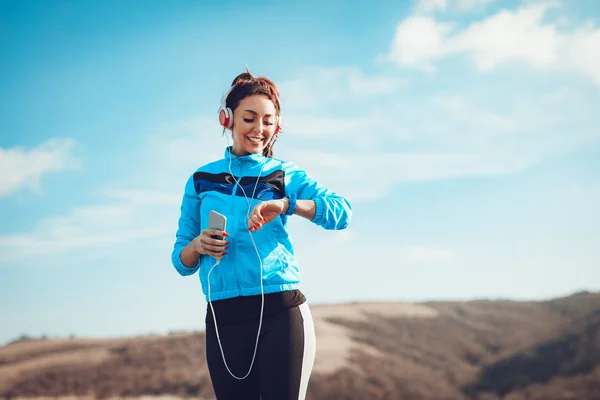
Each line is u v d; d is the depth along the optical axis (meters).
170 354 56.72
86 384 51.50
